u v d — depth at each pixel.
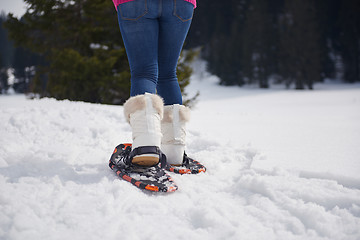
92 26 8.18
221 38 57.72
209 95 42.19
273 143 2.14
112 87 7.88
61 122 2.22
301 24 46.69
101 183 1.11
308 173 1.31
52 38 8.47
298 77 46.12
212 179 1.28
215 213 0.91
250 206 0.99
